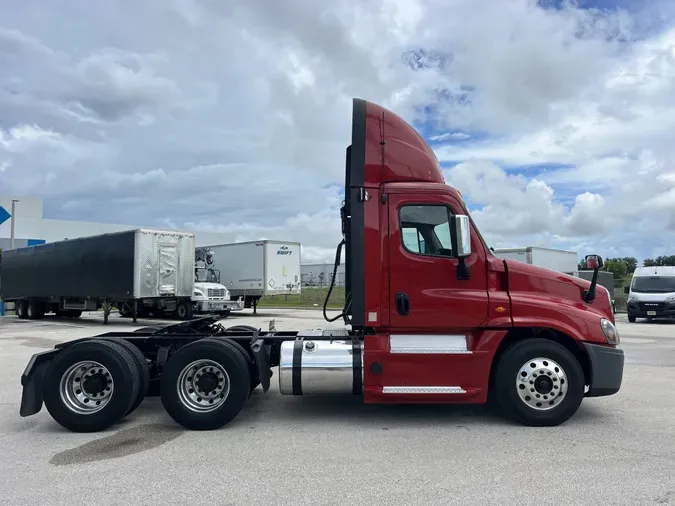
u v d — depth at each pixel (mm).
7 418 6379
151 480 4266
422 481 4203
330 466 4562
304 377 5844
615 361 5832
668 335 16000
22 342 14516
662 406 6680
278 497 3902
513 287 5895
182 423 5723
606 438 5340
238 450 5035
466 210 5977
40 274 23125
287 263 27188
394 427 5820
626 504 3738
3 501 3855
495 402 7004
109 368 5727
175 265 20078
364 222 5926
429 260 5867
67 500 3877
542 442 5219
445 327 5824
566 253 23234
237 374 5727
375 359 5758
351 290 6074
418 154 6160
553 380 5707
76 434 5672
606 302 6172
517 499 3840
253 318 23250
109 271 19812
